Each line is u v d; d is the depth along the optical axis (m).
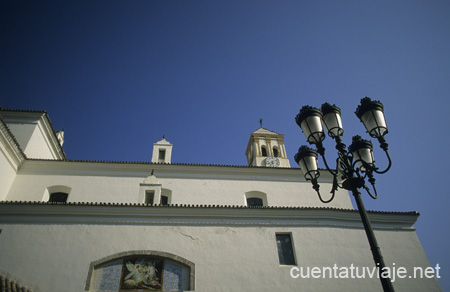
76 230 15.91
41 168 21.84
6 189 20.17
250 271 15.85
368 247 17.77
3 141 19.52
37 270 14.58
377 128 9.56
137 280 14.96
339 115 10.27
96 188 21.52
